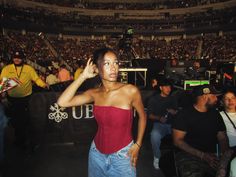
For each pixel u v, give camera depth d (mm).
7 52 22344
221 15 39125
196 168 2631
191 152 2781
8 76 4766
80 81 2193
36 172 4094
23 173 4047
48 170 4168
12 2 35250
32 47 29594
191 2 43000
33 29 37406
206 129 2898
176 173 2738
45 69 18500
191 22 42688
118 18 44281
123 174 2154
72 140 5223
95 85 4668
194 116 2906
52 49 32781
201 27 40719
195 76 6938
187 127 2924
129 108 2135
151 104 4492
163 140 3797
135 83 5570
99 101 2182
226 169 1979
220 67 6422
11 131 6145
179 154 2818
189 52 35031
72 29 42562
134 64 7516
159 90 5020
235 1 38281
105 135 2150
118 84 2191
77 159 4594
